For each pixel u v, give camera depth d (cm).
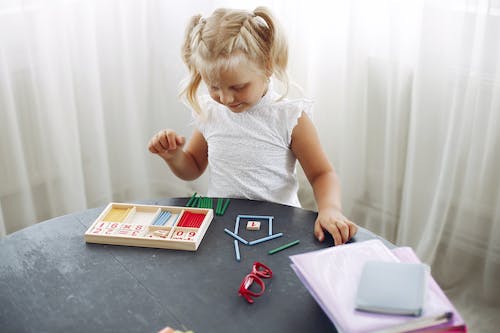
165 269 103
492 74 156
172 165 139
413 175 176
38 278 101
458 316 82
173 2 196
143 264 104
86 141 202
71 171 197
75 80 194
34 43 180
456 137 165
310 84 198
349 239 110
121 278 101
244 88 120
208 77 119
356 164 192
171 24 199
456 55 161
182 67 203
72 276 102
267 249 108
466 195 169
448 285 177
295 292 96
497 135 161
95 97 196
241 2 190
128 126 209
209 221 117
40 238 113
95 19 194
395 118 179
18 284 100
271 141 134
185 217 118
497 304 169
